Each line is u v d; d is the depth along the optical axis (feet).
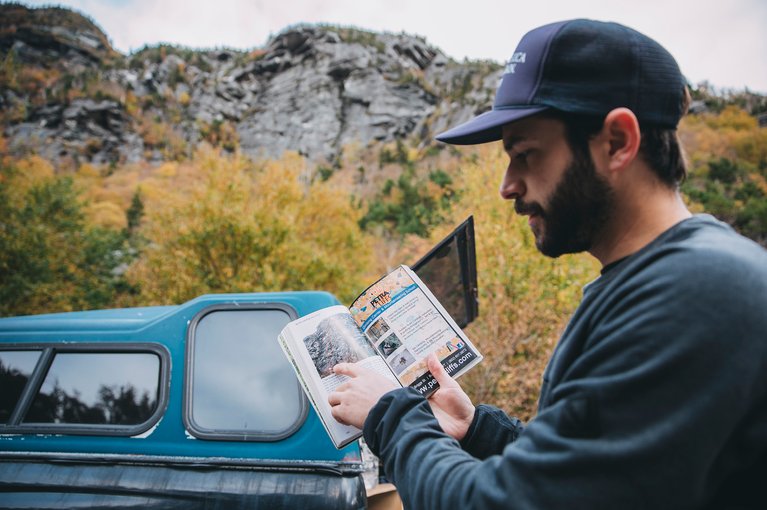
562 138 2.84
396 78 448.65
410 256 62.39
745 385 2.17
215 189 58.75
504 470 2.45
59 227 85.25
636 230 2.84
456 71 476.13
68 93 380.17
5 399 8.41
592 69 2.78
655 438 2.16
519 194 3.10
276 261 53.42
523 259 30.25
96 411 8.15
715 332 2.21
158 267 60.08
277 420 7.63
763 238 152.66
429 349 4.52
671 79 2.83
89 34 548.31
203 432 7.68
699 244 2.48
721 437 2.16
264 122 423.23
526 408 24.04
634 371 2.28
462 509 2.52
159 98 439.63
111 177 302.66
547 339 25.53
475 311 9.28
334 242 81.41
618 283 2.65
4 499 7.56
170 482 7.38
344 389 3.66
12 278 72.95
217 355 8.21
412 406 3.17
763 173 207.82
